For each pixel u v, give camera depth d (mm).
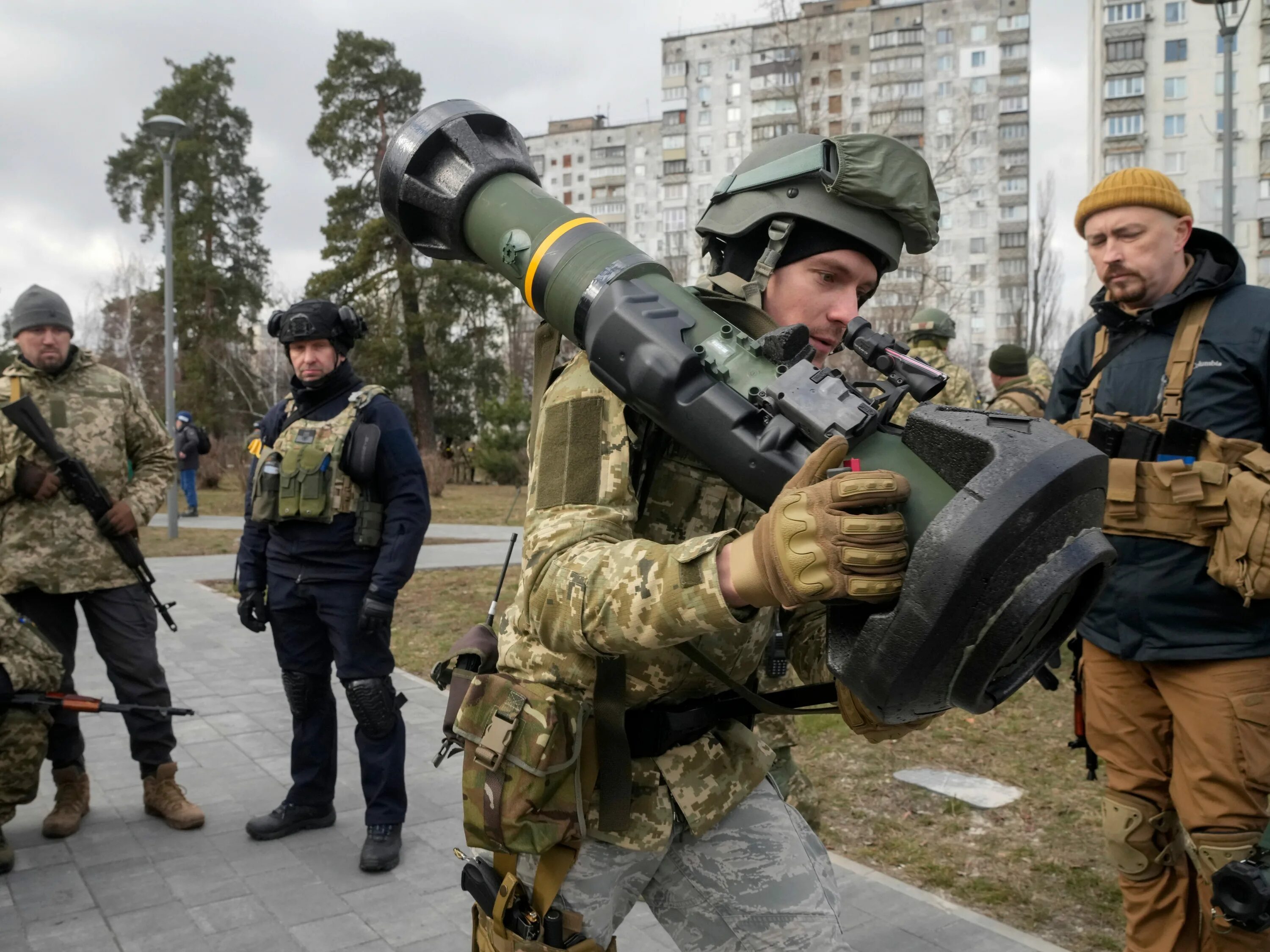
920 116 55438
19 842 3613
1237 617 2338
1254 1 40500
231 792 4156
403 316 33750
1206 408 2430
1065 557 1007
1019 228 57156
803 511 1052
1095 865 3309
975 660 1029
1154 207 2508
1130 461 2439
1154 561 2406
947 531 991
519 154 1615
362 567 3422
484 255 1568
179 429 18531
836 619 1139
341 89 33188
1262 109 41500
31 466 3666
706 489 1428
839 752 4449
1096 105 49469
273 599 3529
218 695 5695
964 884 3201
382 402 3486
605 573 1197
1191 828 2375
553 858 1472
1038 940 2809
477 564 11383
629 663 1442
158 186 37219
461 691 1585
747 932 1512
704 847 1528
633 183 80625
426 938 2922
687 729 1504
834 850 3473
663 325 1278
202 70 39312
